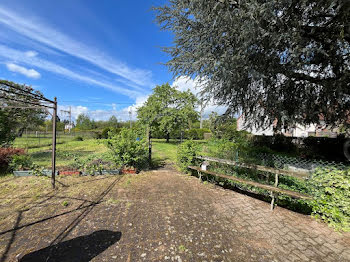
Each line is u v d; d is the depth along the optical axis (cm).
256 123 443
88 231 236
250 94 412
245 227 259
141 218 275
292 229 256
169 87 1755
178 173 569
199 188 427
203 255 196
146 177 512
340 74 349
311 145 1049
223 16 294
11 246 203
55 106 395
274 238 234
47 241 213
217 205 332
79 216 277
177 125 1753
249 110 450
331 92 366
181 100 1759
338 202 258
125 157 548
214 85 364
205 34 356
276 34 278
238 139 1007
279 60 345
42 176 489
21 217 271
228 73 308
